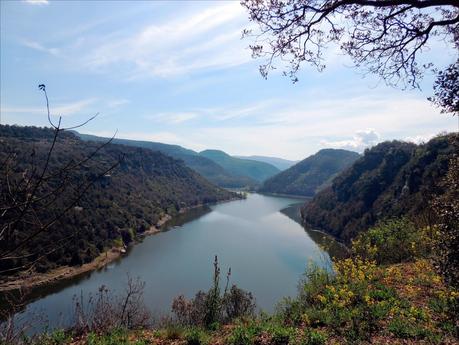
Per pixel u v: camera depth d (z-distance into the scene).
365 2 5.36
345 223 77.56
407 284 8.85
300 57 6.21
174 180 154.25
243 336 6.54
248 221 102.75
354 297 7.98
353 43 6.14
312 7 5.71
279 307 8.83
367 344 6.05
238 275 51.97
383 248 12.08
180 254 64.88
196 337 6.71
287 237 78.56
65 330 7.46
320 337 6.18
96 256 58.31
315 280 9.38
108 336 7.01
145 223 85.94
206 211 125.75
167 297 43.34
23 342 6.04
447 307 6.98
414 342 6.00
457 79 5.77
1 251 1.95
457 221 6.96
